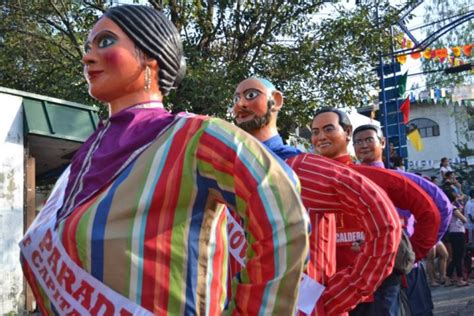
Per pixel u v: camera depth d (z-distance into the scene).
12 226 6.95
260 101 2.97
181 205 1.45
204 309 1.46
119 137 1.55
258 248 1.38
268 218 1.37
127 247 1.41
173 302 1.41
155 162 1.46
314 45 11.96
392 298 3.63
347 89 12.11
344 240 3.33
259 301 1.35
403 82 14.84
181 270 1.43
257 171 1.40
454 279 10.56
